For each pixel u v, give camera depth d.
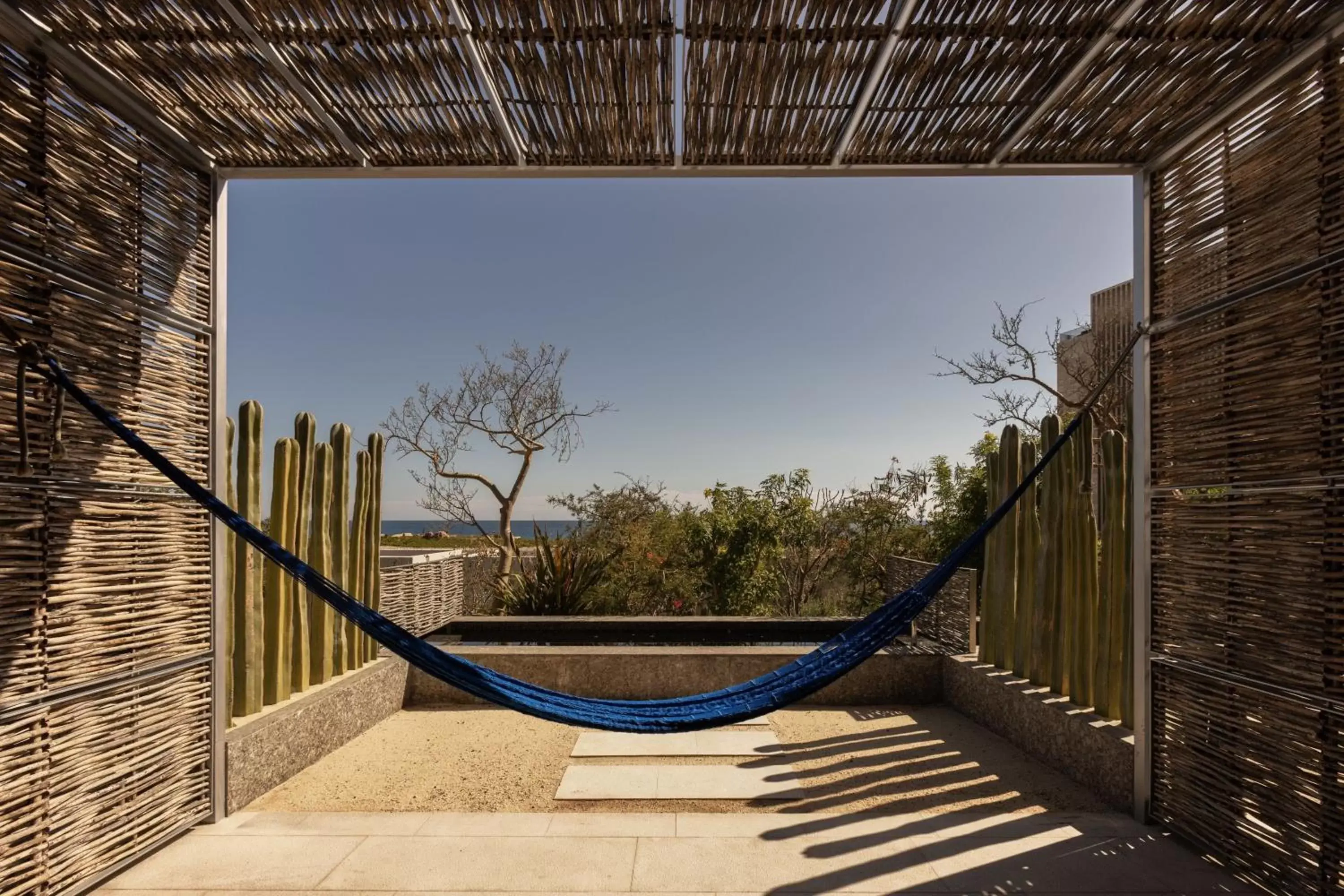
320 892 2.76
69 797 2.64
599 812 3.62
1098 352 9.65
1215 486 3.02
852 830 3.33
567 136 3.17
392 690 5.47
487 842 3.19
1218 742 2.98
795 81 2.82
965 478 8.45
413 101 2.93
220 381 3.48
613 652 5.73
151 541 3.08
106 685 2.81
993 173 3.43
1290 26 2.49
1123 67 2.73
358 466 5.40
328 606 4.86
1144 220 3.43
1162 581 3.32
